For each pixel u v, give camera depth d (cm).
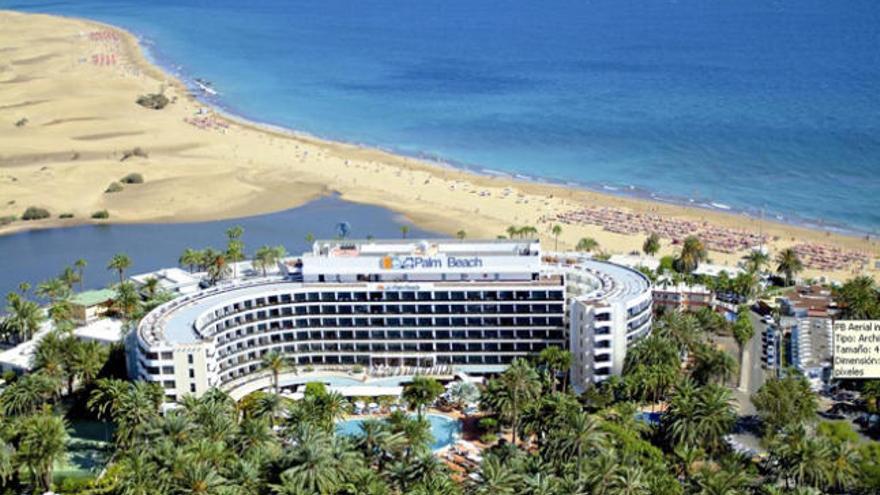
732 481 16262
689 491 16262
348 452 17162
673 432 18738
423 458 16750
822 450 16975
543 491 15500
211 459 16850
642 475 16100
